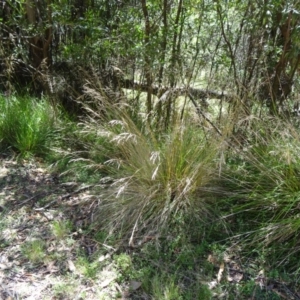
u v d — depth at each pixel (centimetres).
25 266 266
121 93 404
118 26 419
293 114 353
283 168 297
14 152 411
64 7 421
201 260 271
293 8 319
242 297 244
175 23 383
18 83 506
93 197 332
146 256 274
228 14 378
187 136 321
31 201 334
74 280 255
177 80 376
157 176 312
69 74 484
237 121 332
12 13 505
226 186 317
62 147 412
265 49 361
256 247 273
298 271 258
